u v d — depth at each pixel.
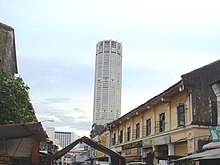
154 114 24.27
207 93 18.98
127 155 30.00
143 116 26.72
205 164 16.00
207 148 16.19
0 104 14.41
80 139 16.30
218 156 11.56
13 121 14.55
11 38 18.50
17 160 11.89
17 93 15.29
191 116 18.52
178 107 20.31
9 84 15.12
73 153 70.50
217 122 17.05
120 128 33.75
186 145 19.28
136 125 28.56
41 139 12.49
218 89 16.00
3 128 10.15
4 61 17.77
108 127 37.34
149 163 24.48
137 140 27.36
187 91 19.08
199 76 19.16
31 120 16.53
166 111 22.12
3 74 15.79
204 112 18.62
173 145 20.92
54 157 15.41
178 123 20.06
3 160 11.72
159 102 23.11
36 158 11.63
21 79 16.00
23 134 11.55
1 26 17.69
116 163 17.50
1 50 17.19
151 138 24.28
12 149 11.86
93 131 53.97
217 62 19.75
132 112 28.41
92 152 46.84
